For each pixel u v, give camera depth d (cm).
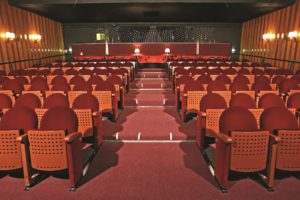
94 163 400
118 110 679
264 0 1073
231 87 607
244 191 322
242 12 1387
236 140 310
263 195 314
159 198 310
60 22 1869
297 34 1087
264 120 366
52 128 365
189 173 369
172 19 1742
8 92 585
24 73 897
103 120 596
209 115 426
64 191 324
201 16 1579
